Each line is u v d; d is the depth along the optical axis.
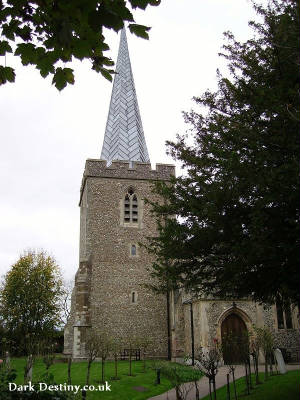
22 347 18.42
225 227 8.91
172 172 30.08
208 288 10.78
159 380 16.12
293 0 7.86
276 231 8.27
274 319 22.14
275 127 8.32
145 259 27.62
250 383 13.47
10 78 4.47
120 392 14.48
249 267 9.01
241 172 8.19
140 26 3.70
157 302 26.83
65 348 29.28
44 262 35.56
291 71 8.35
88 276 26.69
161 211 10.75
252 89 8.86
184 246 9.80
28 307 32.22
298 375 14.12
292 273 8.66
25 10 4.06
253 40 9.76
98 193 28.52
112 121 34.66
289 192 7.63
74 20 3.64
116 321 26.05
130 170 29.34
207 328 21.28
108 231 27.83
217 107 9.88
